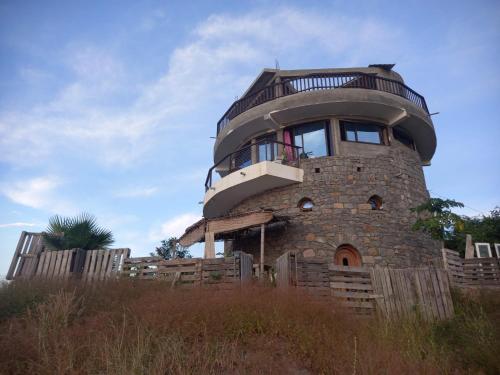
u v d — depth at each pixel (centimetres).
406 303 890
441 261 1421
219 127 1809
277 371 545
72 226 1177
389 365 566
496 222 1784
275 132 1602
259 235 1477
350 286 899
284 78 1664
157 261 1016
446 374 617
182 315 630
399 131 1602
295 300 718
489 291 1002
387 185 1443
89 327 617
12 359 505
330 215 1373
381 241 1352
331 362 569
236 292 745
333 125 1498
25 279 920
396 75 1734
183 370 502
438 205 1293
